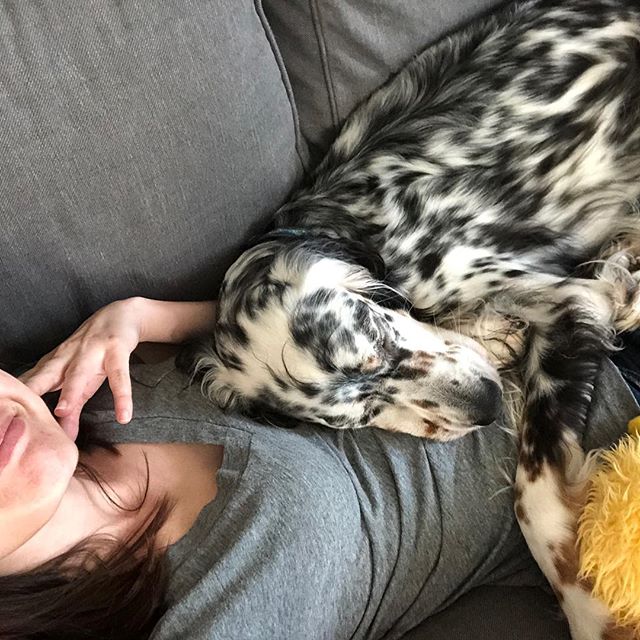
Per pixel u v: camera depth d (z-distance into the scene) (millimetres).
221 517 570
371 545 585
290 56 671
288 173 697
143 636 571
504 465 612
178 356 695
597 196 704
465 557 589
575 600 540
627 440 554
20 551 564
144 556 584
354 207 707
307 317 641
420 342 664
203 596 532
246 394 665
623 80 683
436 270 703
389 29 661
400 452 628
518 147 688
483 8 705
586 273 694
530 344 662
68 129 560
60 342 655
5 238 579
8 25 528
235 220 672
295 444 615
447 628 592
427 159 697
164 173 608
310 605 544
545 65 686
